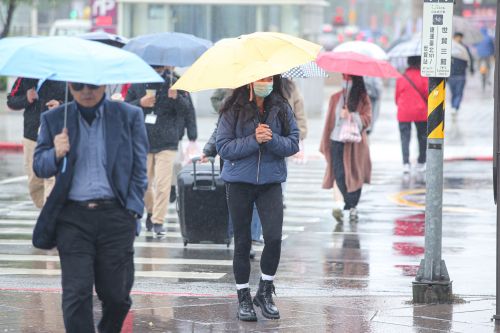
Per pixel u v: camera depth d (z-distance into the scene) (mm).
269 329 19703
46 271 26250
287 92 29797
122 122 15844
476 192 42281
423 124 48625
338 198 34500
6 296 22734
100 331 16359
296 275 25875
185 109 30078
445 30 20938
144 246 29844
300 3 74312
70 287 15469
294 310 21359
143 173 16000
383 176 47594
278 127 19938
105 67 14945
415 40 48625
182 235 29328
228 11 74500
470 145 60000
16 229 33031
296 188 44000
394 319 20484
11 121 73125
